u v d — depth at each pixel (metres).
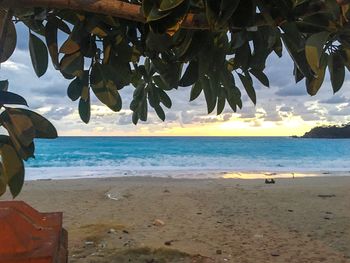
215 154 60.91
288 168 38.34
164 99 3.06
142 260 6.38
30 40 2.27
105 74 2.36
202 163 45.38
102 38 2.39
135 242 7.51
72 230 8.49
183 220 9.67
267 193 14.73
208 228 8.79
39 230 2.03
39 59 2.29
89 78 2.37
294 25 1.89
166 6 1.61
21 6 1.85
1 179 2.12
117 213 10.70
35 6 1.86
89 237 7.82
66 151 60.75
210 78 2.38
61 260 2.36
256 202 12.47
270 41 2.25
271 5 1.81
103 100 2.36
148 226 9.02
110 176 26.88
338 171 33.75
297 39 1.91
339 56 1.94
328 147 81.69
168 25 1.71
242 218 9.88
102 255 6.64
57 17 2.26
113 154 57.09
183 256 6.64
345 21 1.77
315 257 6.67
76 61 2.30
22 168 2.02
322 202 12.39
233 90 2.69
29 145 2.00
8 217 1.80
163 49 2.13
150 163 44.47
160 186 17.77
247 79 2.51
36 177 26.14
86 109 2.42
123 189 16.23
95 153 58.06
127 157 52.72
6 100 1.89
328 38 1.86
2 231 1.68
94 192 15.42
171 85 2.54
